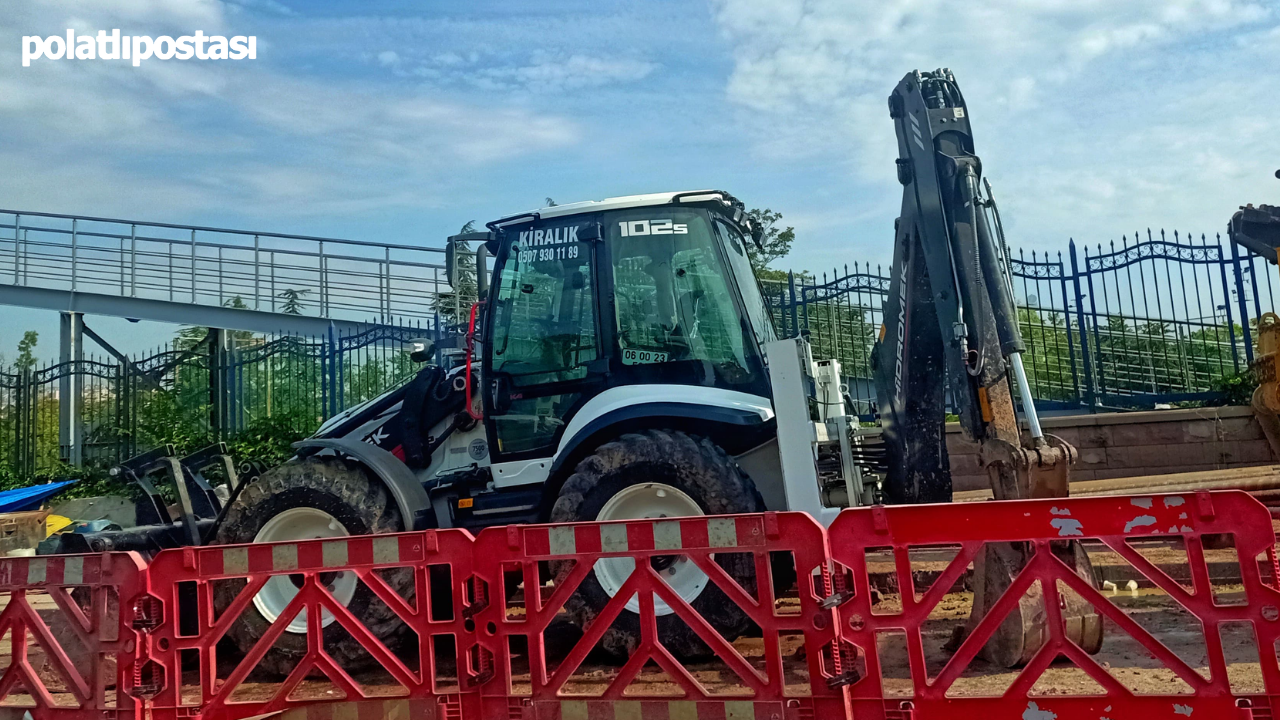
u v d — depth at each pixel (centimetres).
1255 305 917
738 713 327
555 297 541
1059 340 1018
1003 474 408
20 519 969
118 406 1420
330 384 1231
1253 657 417
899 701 315
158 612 380
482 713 354
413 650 561
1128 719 296
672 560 464
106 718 375
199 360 1378
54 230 1683
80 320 1666
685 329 520
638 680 442
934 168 448
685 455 461
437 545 365
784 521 332
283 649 486
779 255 1672
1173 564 604
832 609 322
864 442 599
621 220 538
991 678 390
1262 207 736
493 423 537
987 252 432
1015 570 394
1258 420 813
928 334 478
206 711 372
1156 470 905
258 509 504
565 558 352
